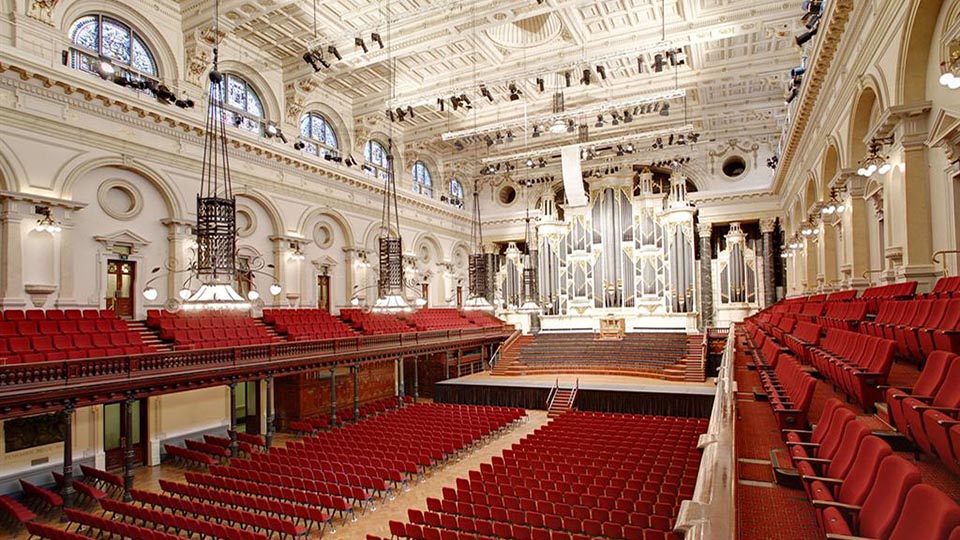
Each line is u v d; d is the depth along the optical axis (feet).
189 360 47.98
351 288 83.66
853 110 40.55
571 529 30.99
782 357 32.58
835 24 41.42
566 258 109.19
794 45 66.80
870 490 11.43
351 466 44.65
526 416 70.90
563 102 77.00
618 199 105.29
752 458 19.88
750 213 96.12
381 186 88.58
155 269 56.08
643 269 102.22
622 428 55.11
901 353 25.38
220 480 41.29
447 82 76.89
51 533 30.19
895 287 31.68
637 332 99.55
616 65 72.95
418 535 30.86
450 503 34.63
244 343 59.11
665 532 27.27
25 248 46.39
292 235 73.15
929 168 31.09
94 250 52.01
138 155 55.26
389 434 56.90
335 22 63.10
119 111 53.57
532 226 112.57
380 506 40.98
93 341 46.24
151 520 33.76
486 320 108.47
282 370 57.47
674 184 98.68
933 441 13.61
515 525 30.35
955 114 27.07
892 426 17.89
